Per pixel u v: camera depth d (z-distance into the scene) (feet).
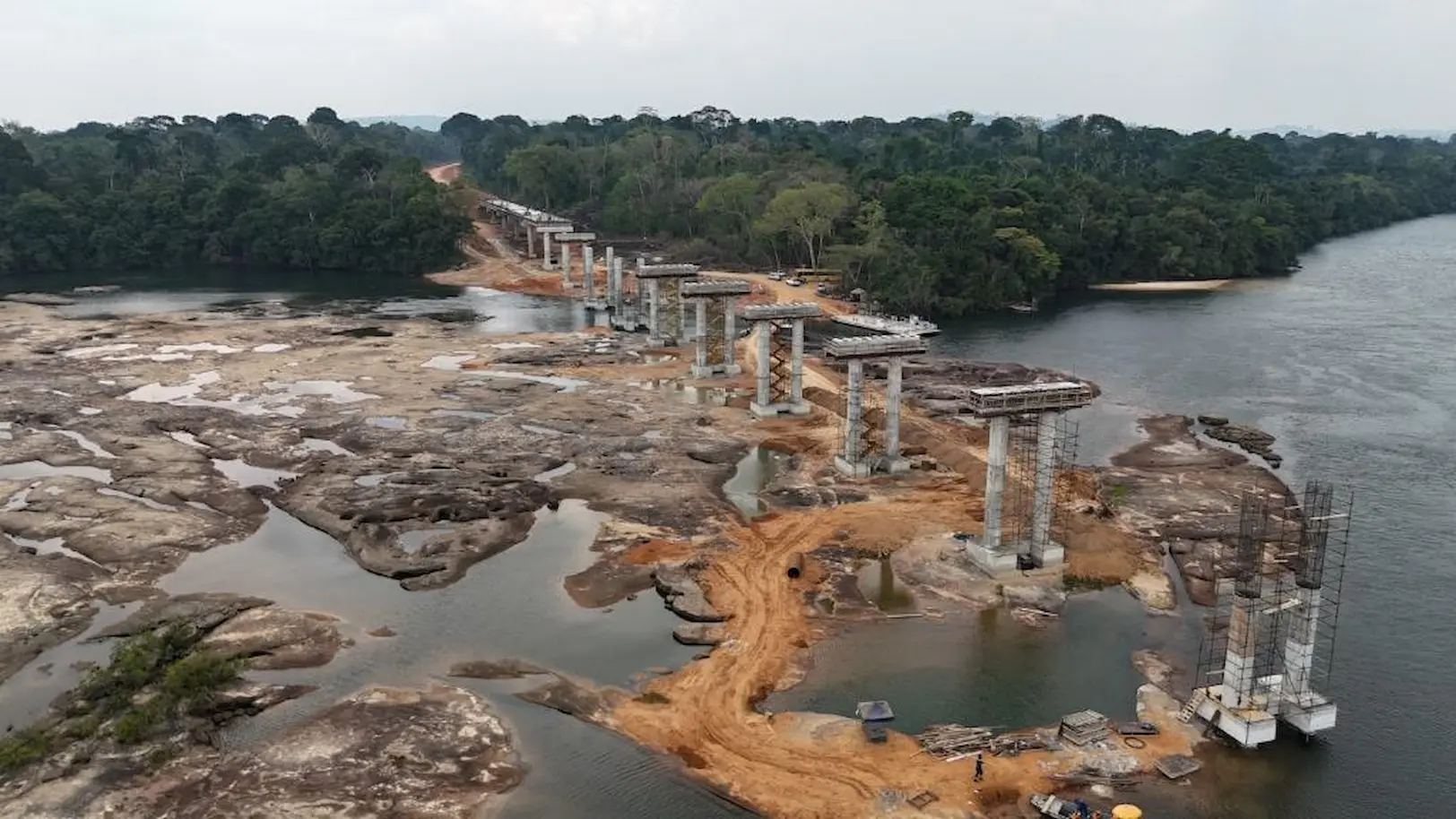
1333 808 139.85
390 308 577.84
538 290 644.69
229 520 246.68
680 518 245.65
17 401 350.23
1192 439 317.01
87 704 162.91
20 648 184.03
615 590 209.26
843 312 520.01
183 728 156.76
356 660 181.57
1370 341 466.70
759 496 262.26
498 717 163.12
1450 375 401.49
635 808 140.97
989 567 211.61
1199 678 172.45
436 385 378.73
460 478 272.72
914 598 204.23
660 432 315.78
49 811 137.39
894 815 138.00
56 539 232.94
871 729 154.51
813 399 350.23
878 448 292.81
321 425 325.21
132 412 337.52
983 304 573.74
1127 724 158.71
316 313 556.92
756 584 208.95
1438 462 293.02
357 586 213.05
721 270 655.35
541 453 295.69
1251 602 151.43
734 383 385.29
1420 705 165.58
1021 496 251.39
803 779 146.30
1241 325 512.22
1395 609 200.34
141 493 262.88
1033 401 204.03
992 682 173.27
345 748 153.28
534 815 139.74
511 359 425.69
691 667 178.19
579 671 177.78
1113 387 389.19
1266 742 152.56
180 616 193.98
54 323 506.07
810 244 612.29
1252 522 183.73
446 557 222.89
